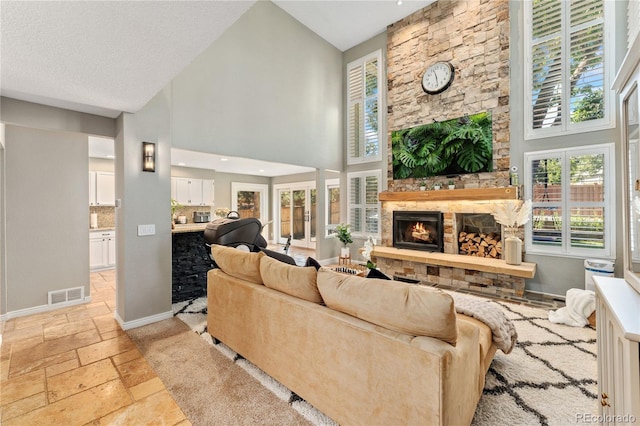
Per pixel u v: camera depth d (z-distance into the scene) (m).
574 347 2.51
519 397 1.87
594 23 3.66
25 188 3.33
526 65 4.14
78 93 2.43
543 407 1.78
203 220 6.99
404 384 1.32
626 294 1.25
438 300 1.28
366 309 1.48
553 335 2.75
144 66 1.99
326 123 6.09
